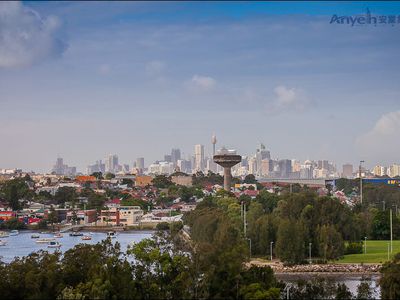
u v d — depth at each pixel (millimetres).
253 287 198500
